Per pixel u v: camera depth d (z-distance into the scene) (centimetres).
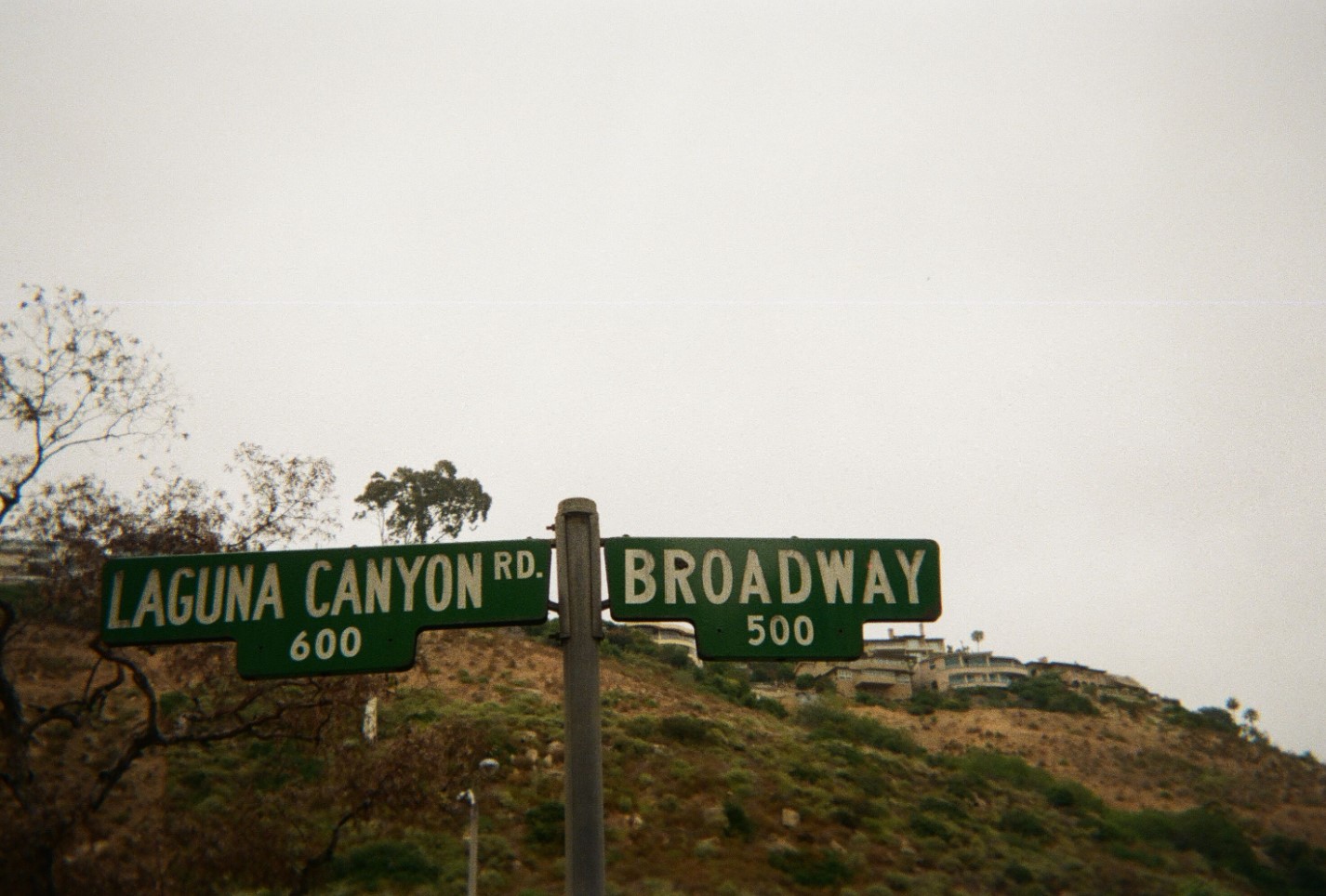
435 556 621
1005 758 5456
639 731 4644
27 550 1528
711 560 623
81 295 1528
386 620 612
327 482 1728
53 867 1302
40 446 1503
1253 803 5359
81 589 1484
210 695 1778
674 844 3581
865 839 3784
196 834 1644
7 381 1483
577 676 600
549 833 3391
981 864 3697
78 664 1906
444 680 5144
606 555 618
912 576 636
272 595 617
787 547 630
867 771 4659
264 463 1705
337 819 3095
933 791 4569
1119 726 7144
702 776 4200
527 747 4134
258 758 2689
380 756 1927
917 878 3497
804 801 4069
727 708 5750
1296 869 4028
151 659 2656
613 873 3338
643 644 6888
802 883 3384
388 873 2922
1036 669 9456
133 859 1619
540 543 622
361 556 622
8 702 1349
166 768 2709
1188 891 3538
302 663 607
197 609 617
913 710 7412
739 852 3572
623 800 3831
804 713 5872
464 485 7319
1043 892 3472
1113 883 3609
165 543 1549
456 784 1988
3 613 1374
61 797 1399
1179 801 5381
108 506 1559
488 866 3119
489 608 612
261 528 1666
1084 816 4556
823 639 617
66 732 1920
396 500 7244
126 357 1554
